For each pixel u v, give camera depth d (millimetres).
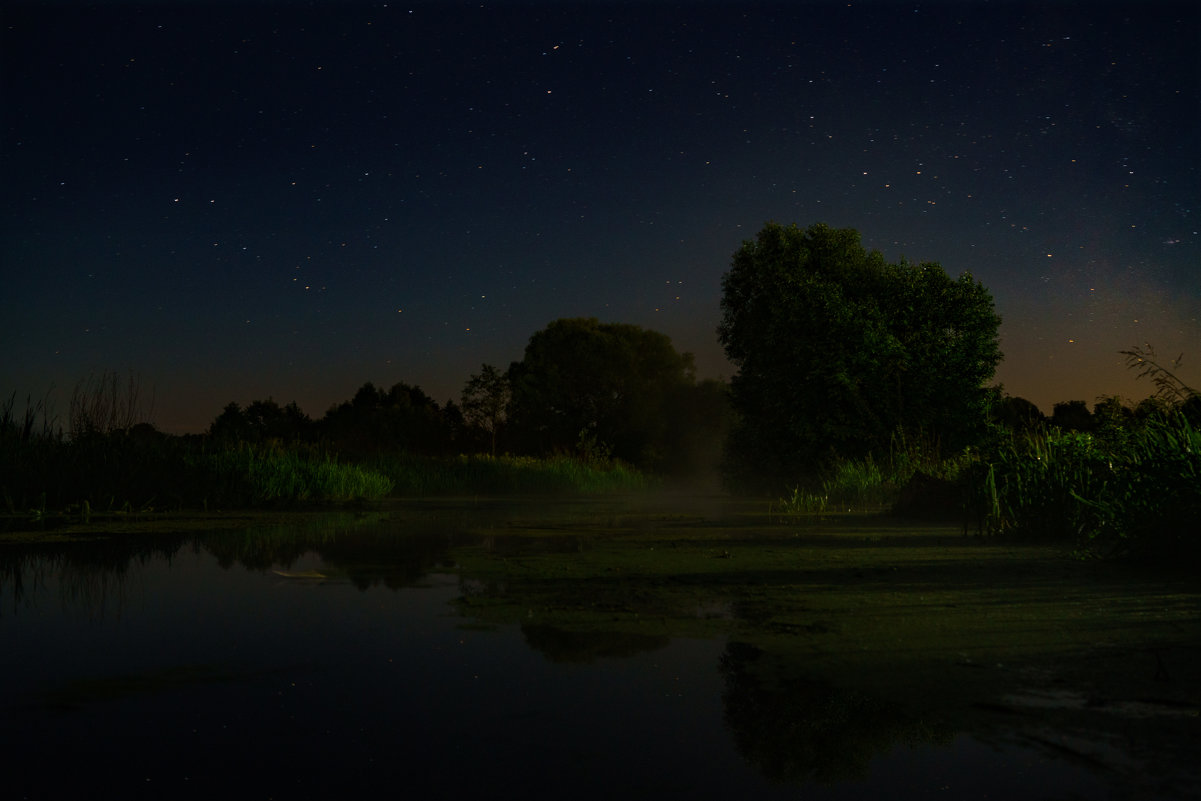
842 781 1656
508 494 20031
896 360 18406
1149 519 5375
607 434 47469
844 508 12109
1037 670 2535
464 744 1875
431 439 35562
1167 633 3076
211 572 4727
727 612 3518
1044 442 8828
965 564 5191
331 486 13375
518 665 2615
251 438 15562
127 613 3457
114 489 10211
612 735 1951
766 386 20391
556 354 49125
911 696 2252
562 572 4777
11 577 4535
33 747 1871
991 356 18859
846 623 3283
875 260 20391
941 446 18078
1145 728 1972
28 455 10391
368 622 3277
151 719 2068
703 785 1628
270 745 1886
